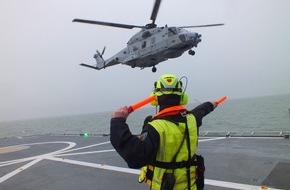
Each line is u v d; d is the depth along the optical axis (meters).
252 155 9.73
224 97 3.90
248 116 73.12
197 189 3.15
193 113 3.44
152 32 16.91
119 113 2.79
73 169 10.23
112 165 10.22
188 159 2.95
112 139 2.68
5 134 100.62
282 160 8.72
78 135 21.75
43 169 10.66
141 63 18.03
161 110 3.04
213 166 8.91
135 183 7.98
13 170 10.89
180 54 16.67
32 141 20.56
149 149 2.67
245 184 7.05
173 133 2.85
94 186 8.10
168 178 2.84
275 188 6.60
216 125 54.09
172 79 3.04
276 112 80.38
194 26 16.11
